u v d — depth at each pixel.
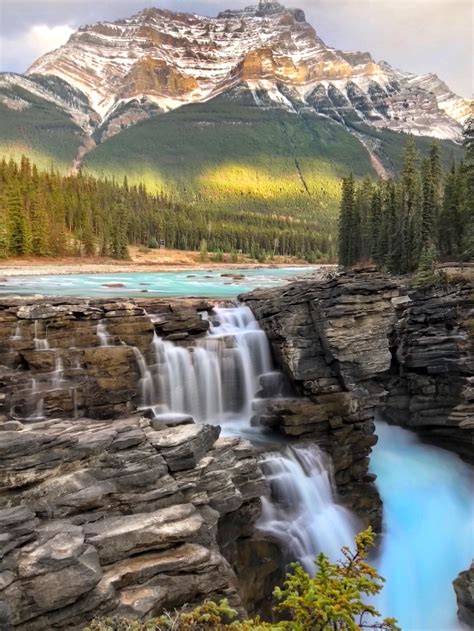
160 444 16.88
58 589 11.59
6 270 95.12
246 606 17.58
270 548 18.94
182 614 9.25
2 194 117.69
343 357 27.06
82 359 24.08
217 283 80.81
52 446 15.18
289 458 23.00
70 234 132.25
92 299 27.95
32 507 13.96
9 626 10.84
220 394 28.42
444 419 29.36
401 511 25.14
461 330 29.77
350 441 25.66
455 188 68.12
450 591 21.17
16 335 24.11
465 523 24.69
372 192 101.12
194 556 13.80
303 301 28.73
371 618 19.48
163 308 29.59
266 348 29.86
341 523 22.53
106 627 10.80
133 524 14.19
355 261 105.19
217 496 17.09
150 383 26.14
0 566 11.59
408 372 31.42
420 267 37.50
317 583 8.10
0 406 21.41
